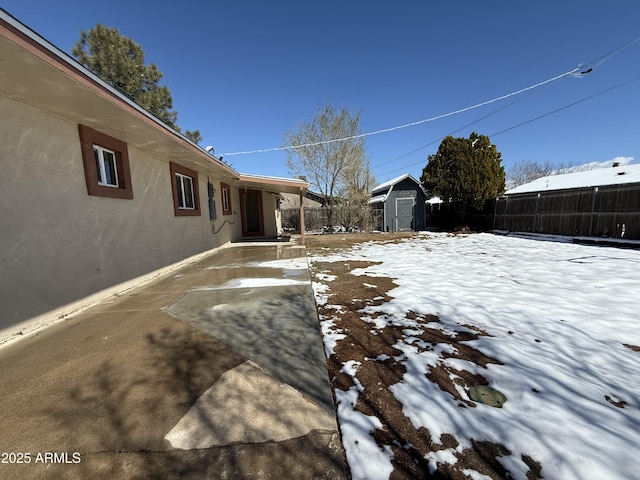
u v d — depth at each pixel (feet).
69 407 5.75
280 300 12.44
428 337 9.52
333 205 57.26
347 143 55.93
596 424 5.60
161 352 8.01
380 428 5.42
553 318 11.12
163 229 18.74
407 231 54.65
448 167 49.24
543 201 37.50
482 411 5.97
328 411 5.80
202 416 5.51
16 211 9.27
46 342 8.68
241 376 6.88
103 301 12.71
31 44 6.67
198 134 49.37
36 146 10.02
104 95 9.38
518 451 4.94
